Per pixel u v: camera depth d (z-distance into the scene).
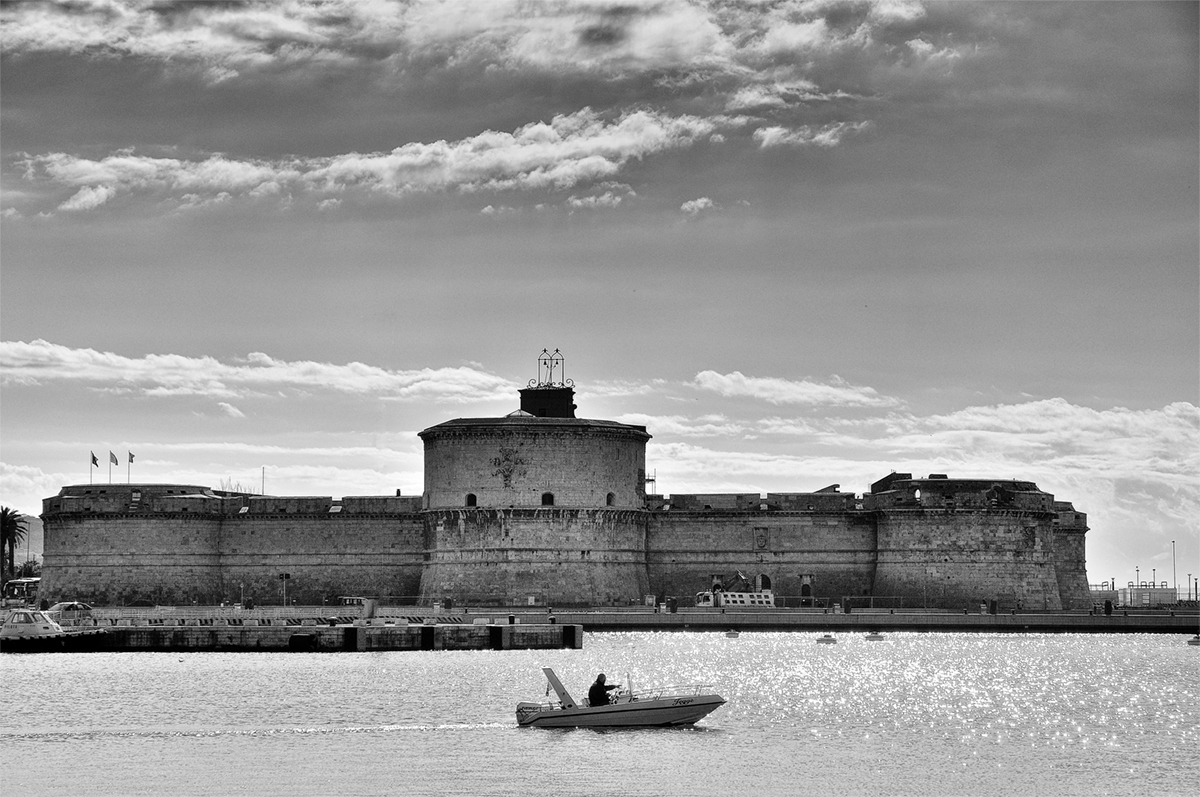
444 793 89.12
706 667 148.25
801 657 159.25
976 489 198.88
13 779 93.00
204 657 159.25
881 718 115.19
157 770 95.38
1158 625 194.50
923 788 90.75
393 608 187.62
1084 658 159.25
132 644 165.62
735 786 90.81
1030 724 113.06
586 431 195.25
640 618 186.00
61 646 164.75
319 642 164.75
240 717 114.19
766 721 113.19
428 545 199.62
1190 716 117.19
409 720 112.06
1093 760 98.88
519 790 89.62
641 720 108.19
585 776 92.94
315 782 91.69
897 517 199.88
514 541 193.62
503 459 193.88
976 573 198.38
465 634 166.62
